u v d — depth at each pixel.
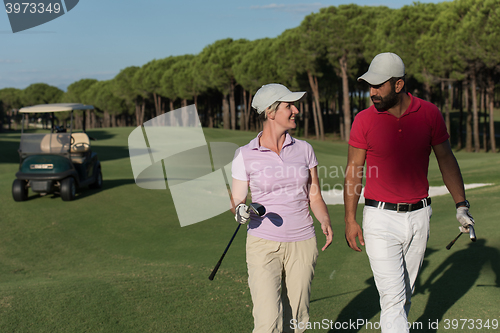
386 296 2.51
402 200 2.51
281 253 2.43
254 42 47.69
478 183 11.00
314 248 2.49
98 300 3.71
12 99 113.19
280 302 2.34
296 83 40.19
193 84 53.84
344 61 33.50
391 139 2.47
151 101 70.25
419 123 2.45
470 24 23.36
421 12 27.59
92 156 10.95
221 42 52.31
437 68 26.34
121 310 3.47
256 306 2.32
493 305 3.07
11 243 7.36
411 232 2.52
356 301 3.48
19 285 4.48
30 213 9.02
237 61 45.53
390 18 29.14
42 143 10.09
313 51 34.03
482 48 23.02
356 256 4.85
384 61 2.42
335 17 32.00
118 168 17.23
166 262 5.72
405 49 27.98
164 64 65.38
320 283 4.01
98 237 7.52
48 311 3.45
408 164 2.49
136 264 5.93
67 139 10.09
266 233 2.41
